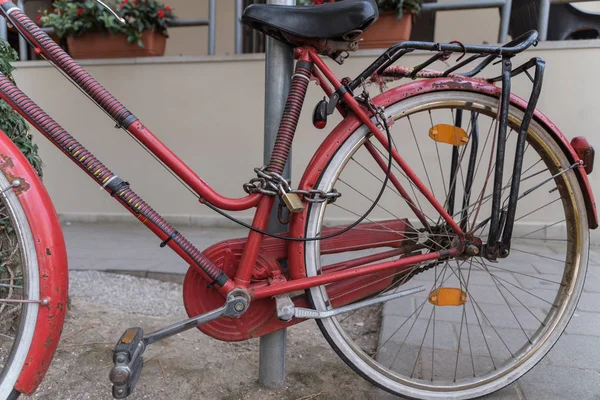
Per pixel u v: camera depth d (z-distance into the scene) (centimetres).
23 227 106
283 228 136
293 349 175
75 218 426
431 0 423
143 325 193
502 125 122
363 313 216
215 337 127
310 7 115
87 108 406
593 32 380
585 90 325
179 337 182
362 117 122
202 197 121
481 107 128
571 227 137
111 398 140
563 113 331
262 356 145
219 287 121
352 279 134
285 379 150
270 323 129
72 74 116
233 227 399
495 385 135
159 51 403
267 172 120
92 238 362
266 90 133
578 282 137
